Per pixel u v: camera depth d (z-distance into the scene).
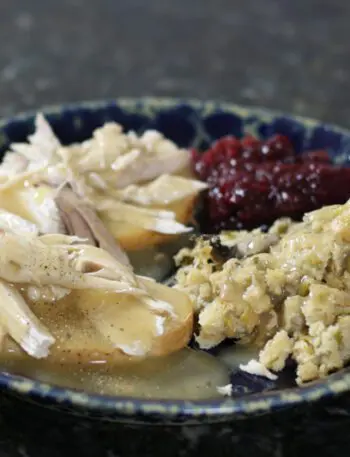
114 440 0.69
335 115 1.16
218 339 0.73
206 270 0.75
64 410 0.67
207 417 0.65
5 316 0.70
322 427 0.70
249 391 0.70
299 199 0.82
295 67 1.29
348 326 0.70
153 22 1.44
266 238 0.76
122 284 0.72
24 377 0.68
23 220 0.77
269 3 1.53
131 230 0.80
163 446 0.69
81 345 0.70
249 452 0.68
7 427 0.69
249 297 0.72
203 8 1.50
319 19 1.47
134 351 0.71
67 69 1.27
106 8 1.49
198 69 1.28
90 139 0.91
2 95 1.19
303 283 0.72
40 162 0.82
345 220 0.72
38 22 1.43
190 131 0.93
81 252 0.73
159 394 0.70
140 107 0.92
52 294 0.72
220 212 0.83
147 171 0.85
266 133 0.92
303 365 0.70
